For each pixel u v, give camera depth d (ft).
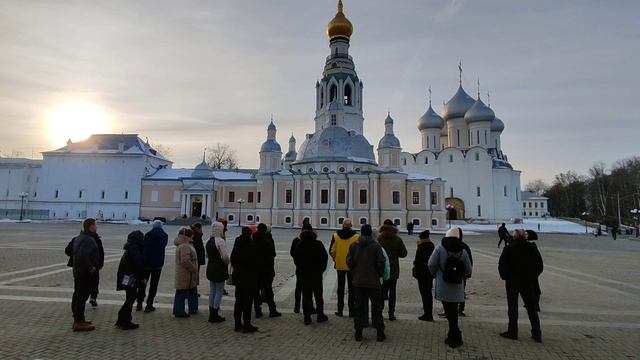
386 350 27.76
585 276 61.87
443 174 281.95
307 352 27.17
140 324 33.14
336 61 244.63
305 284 34.47
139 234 33.30
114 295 43.55
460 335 28.76
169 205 249.96
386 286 37.63
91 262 31.37
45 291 44.29
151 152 280.10
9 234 126.21
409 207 213.25
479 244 122.01
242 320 35.04
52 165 262.67
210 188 238.89
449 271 28.58
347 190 213.66
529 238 34.55
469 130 294.05
